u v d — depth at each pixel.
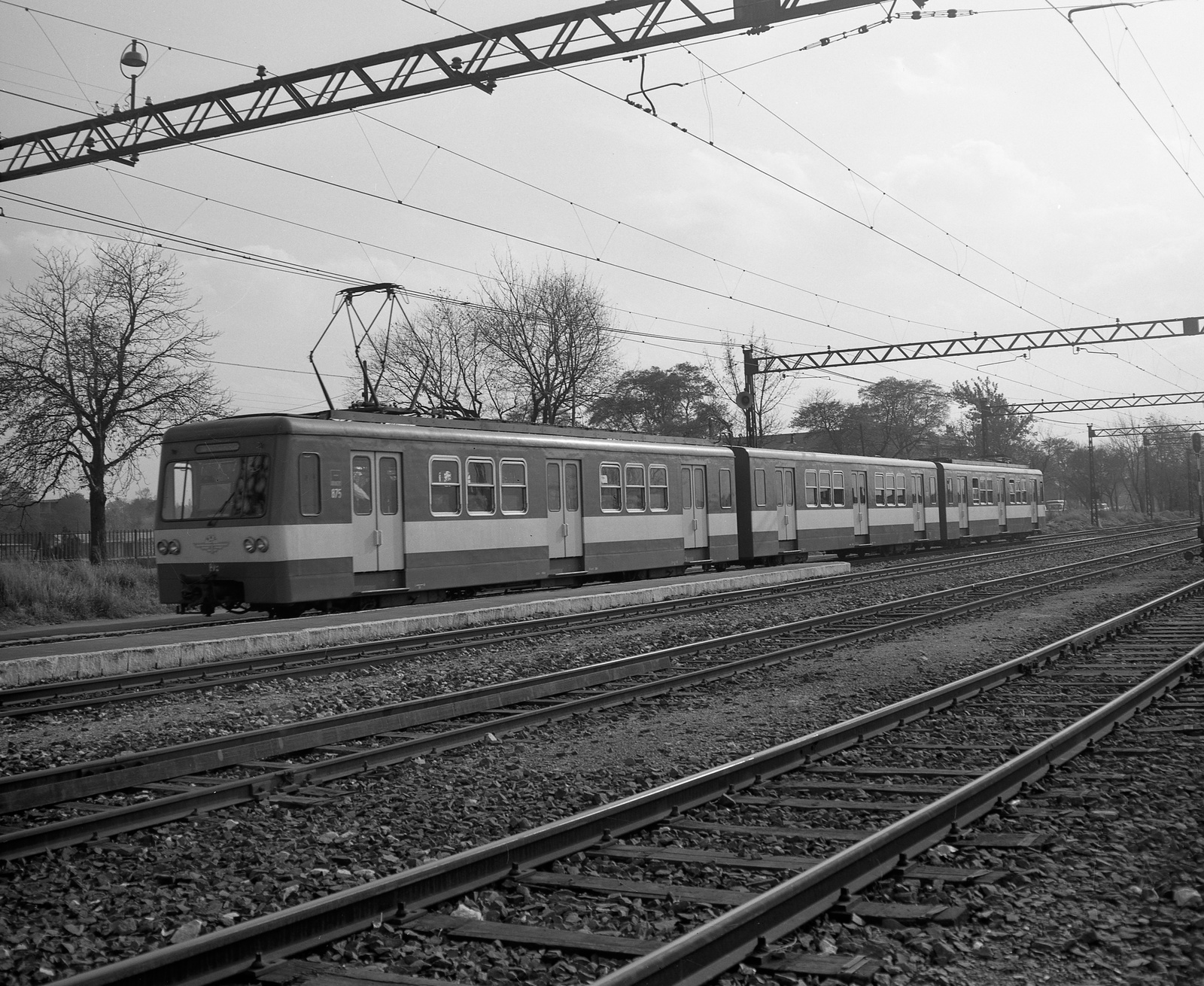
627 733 10.82
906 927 5.39
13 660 14.68
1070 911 5.55
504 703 12.34
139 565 31.98
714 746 10.13
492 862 6.18
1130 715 10.52
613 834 6.97
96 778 8.65
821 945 5.13
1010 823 7.13
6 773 9.70
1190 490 86.25
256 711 12.44
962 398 85.25
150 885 6.44
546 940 5.27
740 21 14.91
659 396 70.69
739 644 17.14
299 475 19.08
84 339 36.53
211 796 8.13
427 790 8.64
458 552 21.98
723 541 30.39
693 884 6.16
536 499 24.03
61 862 6.90
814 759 9.13
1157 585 25.72
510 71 16.19
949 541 45.12
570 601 22.59
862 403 86.81
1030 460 95.38
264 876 6.52
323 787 8.71
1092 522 79.88
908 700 10.99
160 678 14.94
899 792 8.09
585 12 15.53
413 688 13.70
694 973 4.69
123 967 4.52
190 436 19.70
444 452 21.84
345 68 17.00
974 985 4.75
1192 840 6.60
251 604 18.98
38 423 35.94
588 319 51.16
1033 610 21.38
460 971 4.98
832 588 27.05
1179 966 4.83
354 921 5.41
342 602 21.73
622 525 26.56
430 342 50.84
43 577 25.41
